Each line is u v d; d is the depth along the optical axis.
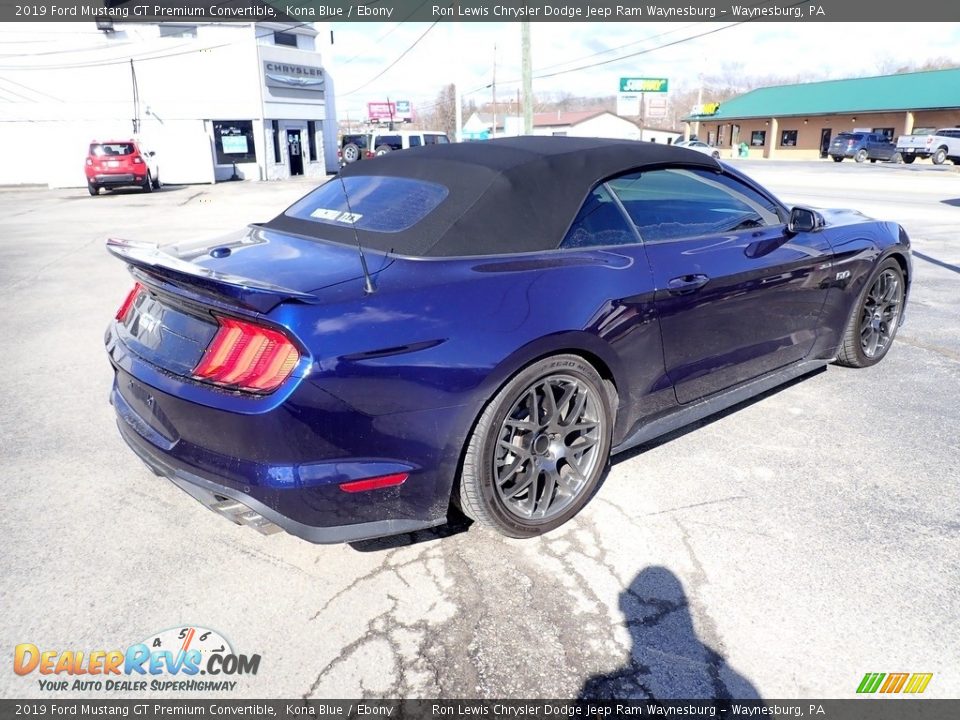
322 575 2.48
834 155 41.84
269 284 2.20
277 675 2.04
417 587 2.42
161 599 2.35
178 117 28.30
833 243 3.84
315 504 2.21
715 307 3.16
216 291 2.14
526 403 2.57
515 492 2.60
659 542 2.65
